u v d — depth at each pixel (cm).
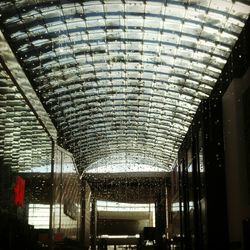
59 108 4809
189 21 3148
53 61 3666
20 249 3750
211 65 3712
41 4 2819
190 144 4566
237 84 2828
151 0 2919
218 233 3084
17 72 3039
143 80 4369
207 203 3139
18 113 4212
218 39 3253
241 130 2762
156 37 3491
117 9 3050
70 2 2873
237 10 2800
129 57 3862
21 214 4200
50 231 4425
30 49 3291
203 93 4325
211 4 2831
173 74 4131
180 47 3588
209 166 3195
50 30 3161
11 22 2891
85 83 4334
